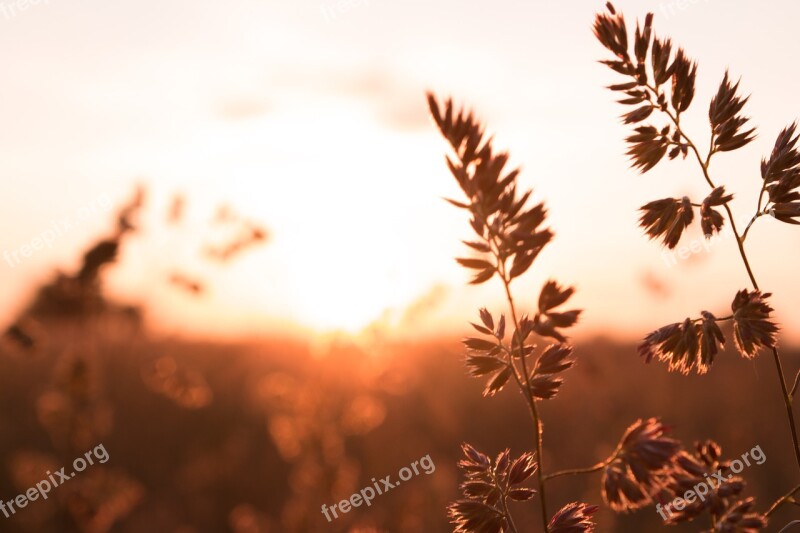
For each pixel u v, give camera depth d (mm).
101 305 5504
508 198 1056
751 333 1292
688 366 1323
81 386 5656
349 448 7621
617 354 9422
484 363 1174
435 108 1059
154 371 6719
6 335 5191
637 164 1391
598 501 6363
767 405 8438
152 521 6629
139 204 5613
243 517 6660
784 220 1317
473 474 1289
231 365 8570
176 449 7648
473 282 1090
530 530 5824
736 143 1349
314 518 5676
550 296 1125
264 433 8133
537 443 1139
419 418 8461
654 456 1062
